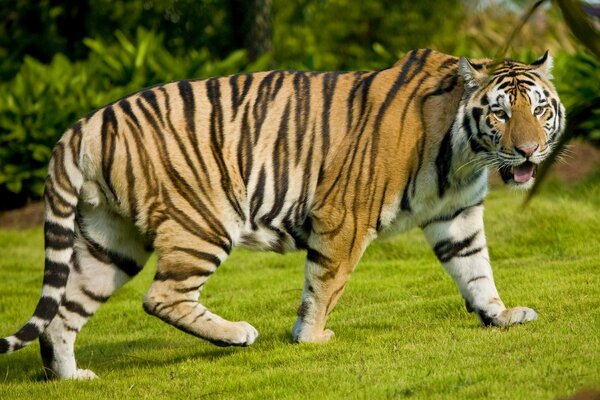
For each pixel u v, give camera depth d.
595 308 11.88
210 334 10.82
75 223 11.01
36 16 37.47
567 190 20.44
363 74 11.35
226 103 11.09
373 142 10.95
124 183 10.80
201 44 38.44
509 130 10.74
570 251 16.39
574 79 22.97
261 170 11.03
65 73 26.78
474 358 10.02
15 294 17.06
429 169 10.98
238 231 11.12
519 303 12.59
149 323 14.86
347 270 11.16
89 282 11.09
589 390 7.86
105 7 37.66
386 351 10.74
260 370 10.57
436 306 13.22
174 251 10.88
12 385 10.98
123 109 10.95
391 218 11.11
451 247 11.49
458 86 11.08
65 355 11.01
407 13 38.56
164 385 10.48
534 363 9.54
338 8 39.25
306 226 11.26
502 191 21.39
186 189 10.86
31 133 23.94
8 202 24.31
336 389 9.47
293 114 11.12
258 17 29.97
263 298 15.43
